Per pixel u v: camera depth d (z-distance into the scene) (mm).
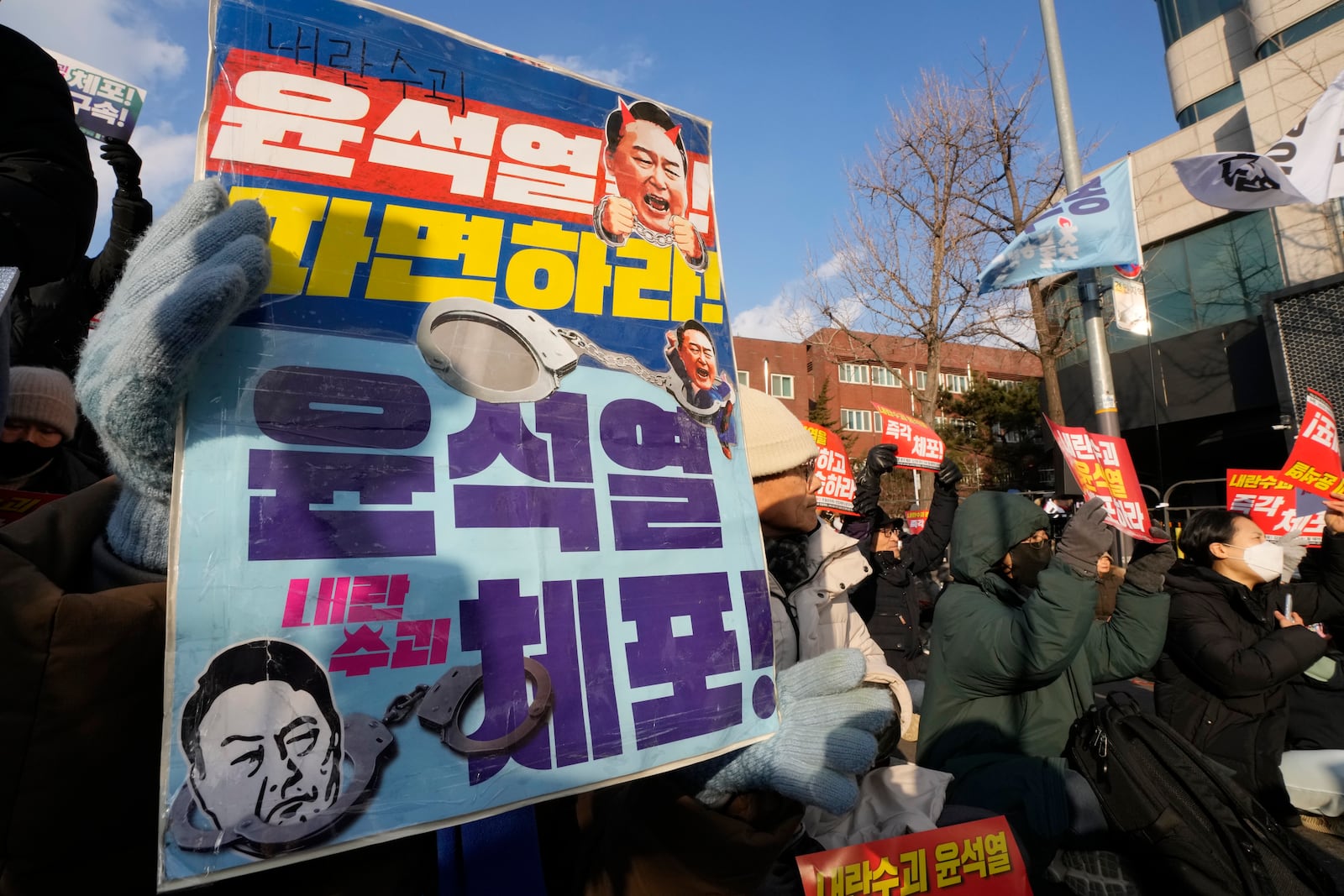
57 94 976
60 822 706
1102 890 1877
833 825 1564
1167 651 3098
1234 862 1753
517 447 989
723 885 1053
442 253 1011
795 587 1683
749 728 1071
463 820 816
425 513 891
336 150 970
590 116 1205
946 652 2381
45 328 1713
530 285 1075
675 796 1063
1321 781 3232
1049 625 2035
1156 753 1906
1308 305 12078
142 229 1858
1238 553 2967
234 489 792
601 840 1200
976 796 2012
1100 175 6684
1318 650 2830
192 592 745
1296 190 5016
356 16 1023
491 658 883
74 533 881
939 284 13914
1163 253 15492
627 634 1005
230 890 831
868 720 1141
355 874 874
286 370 857
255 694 748
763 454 1588
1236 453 15219
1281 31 13547
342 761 772
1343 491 4152
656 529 1084
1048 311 16531
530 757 878
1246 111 13852
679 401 1186
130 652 742
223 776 716
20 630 700
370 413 894
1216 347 14359
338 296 918
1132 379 15781
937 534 4512
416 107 1042
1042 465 22359
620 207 1203
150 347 741
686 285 1256
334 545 827
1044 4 7621
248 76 937
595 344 1115
